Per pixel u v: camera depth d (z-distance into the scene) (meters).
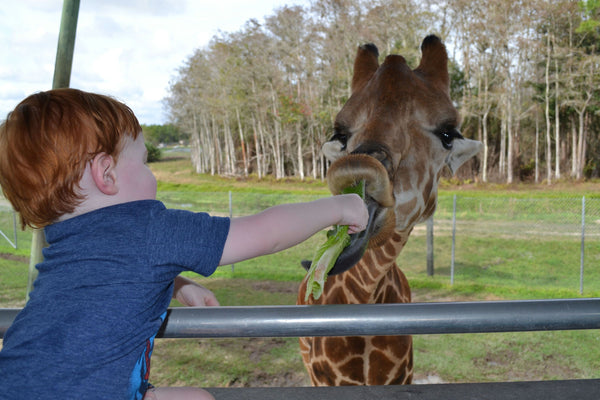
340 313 1.17
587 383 1.36
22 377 0.88
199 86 69.12
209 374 6.34
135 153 1.03
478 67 46.16
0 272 11.51
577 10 44.38
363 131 1.94
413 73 2.10
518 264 12.87
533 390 1.33
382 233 1.78
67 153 0.92
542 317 1.16
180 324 1.16
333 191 1.63
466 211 21.91
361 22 46.69
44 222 0.98
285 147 61.84
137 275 0.94
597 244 15.02
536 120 44.81
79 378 0.89
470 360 6.78
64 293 0.92
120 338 0.92
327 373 2.37
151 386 1.17
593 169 45.97
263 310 1.17
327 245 1.33
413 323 1.16
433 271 11.66
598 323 1.17
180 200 27.59
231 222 1.03
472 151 2.25
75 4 5.73
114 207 0.99
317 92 53.03
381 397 1.30
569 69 43.91
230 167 65.81
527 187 40.22
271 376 6.30
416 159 1.97
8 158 0.92
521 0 42.47
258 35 55.59
